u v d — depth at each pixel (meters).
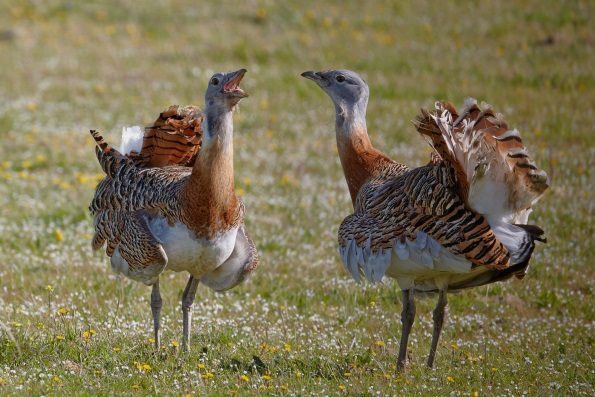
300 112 22.48
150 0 32.72
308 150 19.75
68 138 20.00
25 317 10.74
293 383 8.87
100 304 11.79
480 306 12.48
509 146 8.52
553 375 9.59
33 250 13.92
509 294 12.88
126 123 21.28
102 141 10.33
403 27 28.52
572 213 15.48
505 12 29.02
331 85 10.66
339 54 26.39
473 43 26.73
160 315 10.55
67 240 14.27
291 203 16.36
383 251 9.07
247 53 26.81
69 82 24.77
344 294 12.67
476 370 9.66
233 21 30.14
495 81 23.62
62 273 12.90
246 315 11.59
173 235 9.33
